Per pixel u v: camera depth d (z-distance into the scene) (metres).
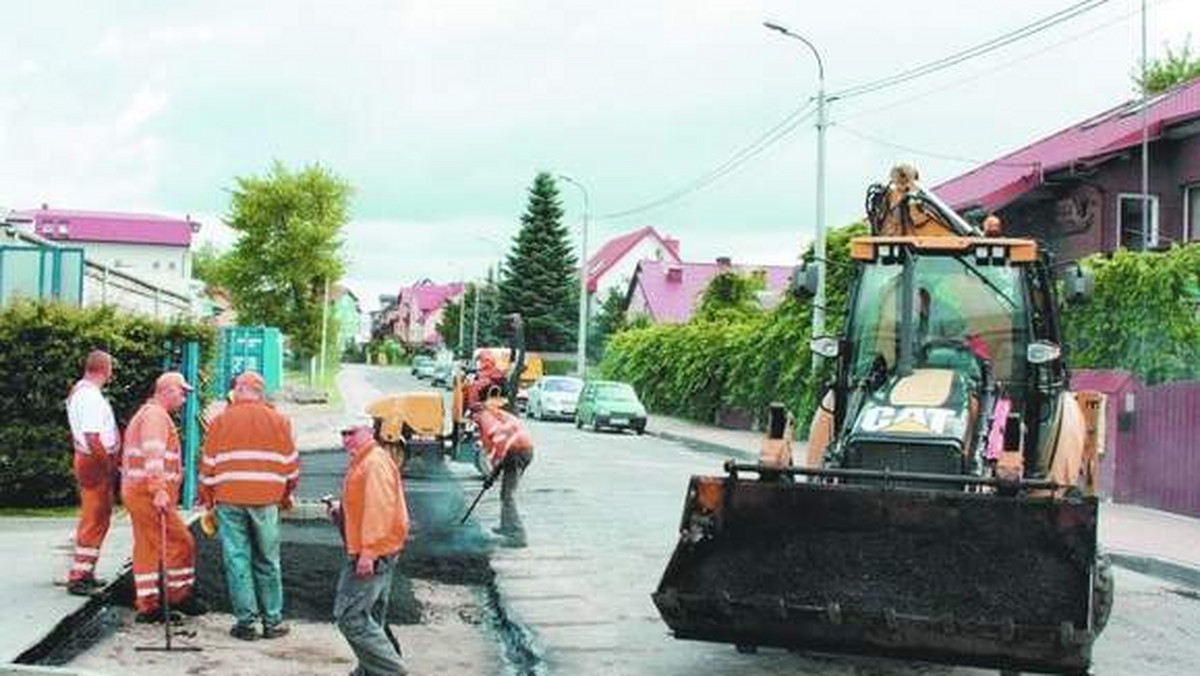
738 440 35.09
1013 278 10.54
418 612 11.19
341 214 58.97
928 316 10.55
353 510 8.30
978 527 8.12
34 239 22.50
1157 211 29.95
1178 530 16.92
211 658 8.98
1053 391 10.54
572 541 15.33
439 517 16.83
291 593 11.04
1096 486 12.33
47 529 13.59
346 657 9.19
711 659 9.75
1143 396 19.83
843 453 9.38
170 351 15.69
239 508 9.59
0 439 14.71
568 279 79.94
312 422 34.72
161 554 9.48
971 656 7.91
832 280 31.80
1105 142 31.66
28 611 9.53
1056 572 7.91
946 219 11.20
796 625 8.23
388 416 21.03
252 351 37.41
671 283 84.62
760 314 44.31
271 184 58.25
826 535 8.44
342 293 64.81
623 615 11.26
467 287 100.69
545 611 11.38
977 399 9.80
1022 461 9.30
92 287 23.38
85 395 10.30
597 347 80.81
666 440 36.41
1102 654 10.20
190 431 15.50
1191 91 33.53
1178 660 10.06
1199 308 22.34
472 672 9.30
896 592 8.14
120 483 10.70
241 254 58.59
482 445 16.11
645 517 17.67
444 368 67.25
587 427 39.81
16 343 14.77
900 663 9.65
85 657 8.86
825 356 10.77
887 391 9.73
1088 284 10.84
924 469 8.95
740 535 8.62
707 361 42.69
